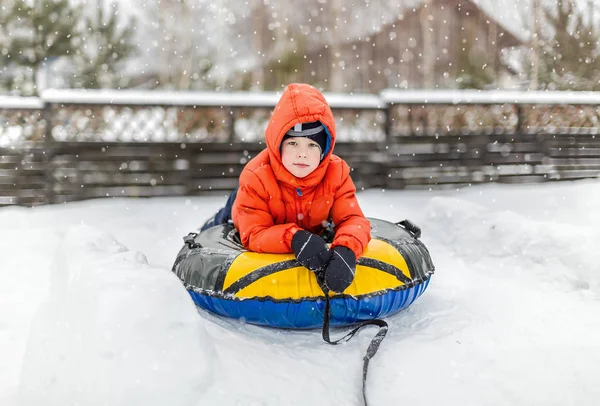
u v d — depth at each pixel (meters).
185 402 1.60
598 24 11.64
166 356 1.65
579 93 8.90
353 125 8.34
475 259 3.81
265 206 2.50
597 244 3.26
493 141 8.53
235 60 14.09
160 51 13.66
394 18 19.17
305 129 2.34
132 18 10.82
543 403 1.74
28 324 2.61
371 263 2.29
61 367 1.76
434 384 1.86
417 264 2.46
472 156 8.49
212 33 14.57
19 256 4.14
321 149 2.41
